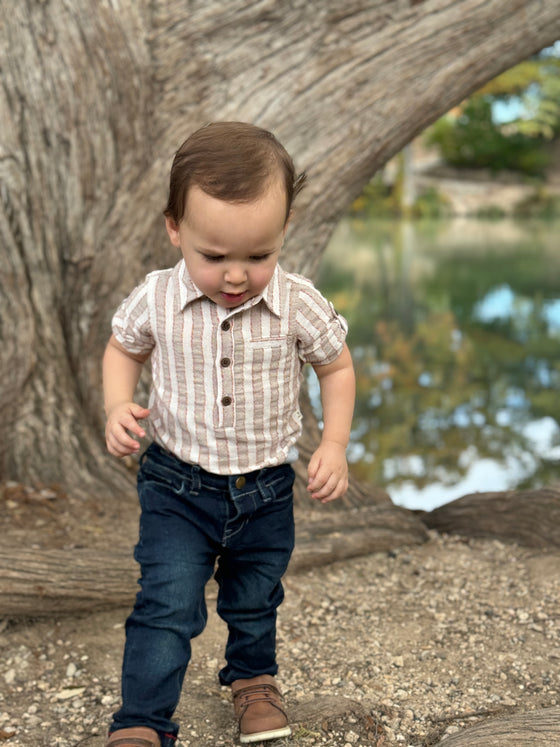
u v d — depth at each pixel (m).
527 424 7.01
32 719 2.30
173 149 3.72
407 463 6.07
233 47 3.71
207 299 1.90
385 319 12.02
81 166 3.67
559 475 5.73
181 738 2.20
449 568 3.44
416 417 7.28
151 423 2.05
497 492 3.93
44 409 3.70
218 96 3.72
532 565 3.43
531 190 39.47
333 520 3.63
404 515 3.84
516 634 2.83
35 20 3.52
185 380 1.94
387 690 2.47
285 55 3.73
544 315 12.10
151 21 3.66
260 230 1.69
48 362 3.71
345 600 3.13
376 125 3.84
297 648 2.75
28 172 3.59
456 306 13.04
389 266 18.78
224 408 1.93
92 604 2.85
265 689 2.21
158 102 3.71
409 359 9.52
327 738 2.19
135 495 3.71
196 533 1.99
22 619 2.80
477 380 8.55
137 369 2.09
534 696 2.43
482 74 3.86
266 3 3.67
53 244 3.70
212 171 1.66
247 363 1.92
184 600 1.93
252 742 2.16
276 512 2.05
